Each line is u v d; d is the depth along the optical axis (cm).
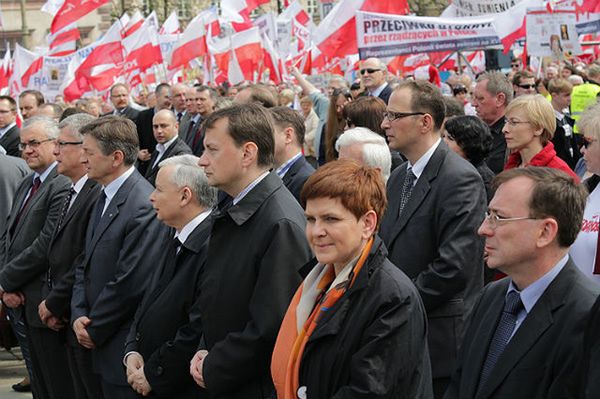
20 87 2184
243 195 564
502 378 422
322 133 1366
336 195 441
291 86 2100
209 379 540
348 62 2280
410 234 629
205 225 617
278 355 464
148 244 709
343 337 441
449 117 846
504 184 432
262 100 990
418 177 643
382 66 1277
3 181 1005
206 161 565
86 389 773
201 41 2009
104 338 700
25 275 841
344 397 429
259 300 537
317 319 452
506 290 451
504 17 1609
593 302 411
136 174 745
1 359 1195
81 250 789
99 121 738
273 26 2052
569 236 424
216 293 559
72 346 777
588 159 585
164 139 1163
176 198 623
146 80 2428
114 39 1991
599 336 367
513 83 1262
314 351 448
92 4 2147
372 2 1720
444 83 1989
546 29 1599
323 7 3425
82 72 2000
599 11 1595
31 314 843
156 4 4906
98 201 750
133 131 745
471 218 614
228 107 572
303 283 474
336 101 995
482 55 2488
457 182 622
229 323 554
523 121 696
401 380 434
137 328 636
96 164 732
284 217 550
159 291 631
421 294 600
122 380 699
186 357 586
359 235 445
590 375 361
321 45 1794
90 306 725
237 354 533
